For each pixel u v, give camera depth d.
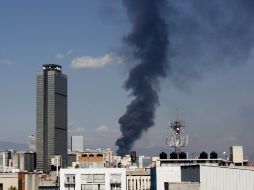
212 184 120.06
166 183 123.50
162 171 157.88
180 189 120.94
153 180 161.62
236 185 117.25
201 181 121.44
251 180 115.44
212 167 120.56
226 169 119.00
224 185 118.75
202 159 196.12
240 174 117.12
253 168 117.81
